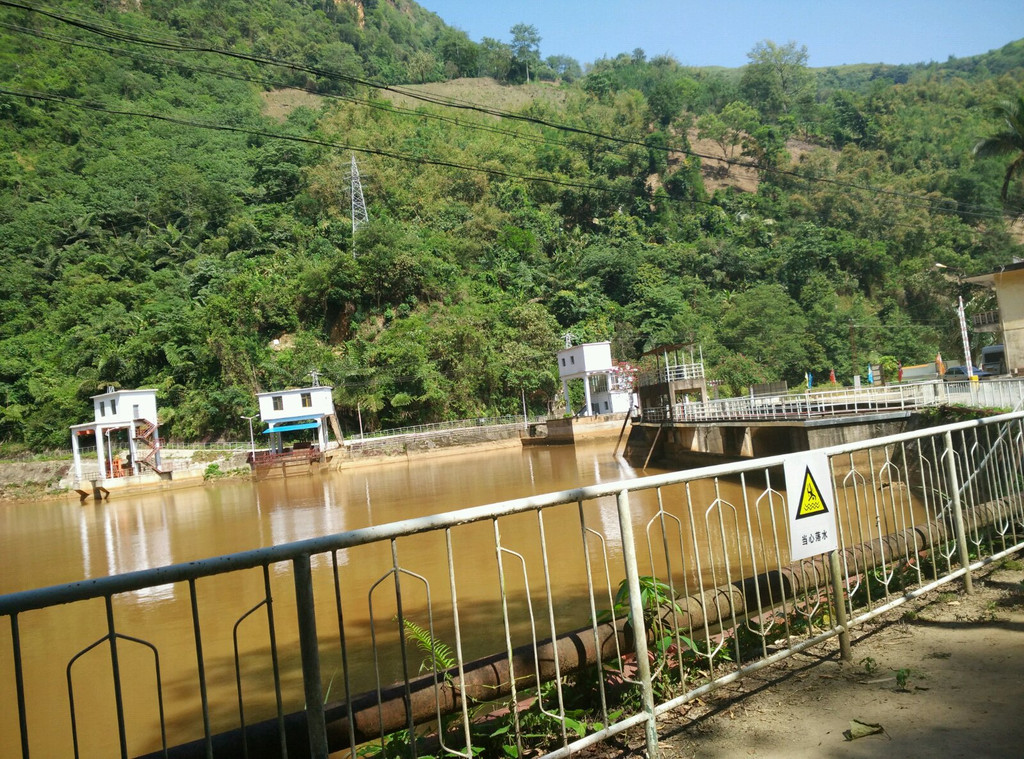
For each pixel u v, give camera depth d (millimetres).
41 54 98062
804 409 22781
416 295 62500
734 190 102375
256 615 10586
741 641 4008
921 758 2523
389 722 2639
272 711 6910
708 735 2955
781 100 123500
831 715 2986
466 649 7805
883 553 4188
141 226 75062
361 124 94625
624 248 76875
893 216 82375
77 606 12484
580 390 59656
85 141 89188
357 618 9844
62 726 7203
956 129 107625
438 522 2600
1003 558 5105
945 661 3398
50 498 42219
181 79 106375
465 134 103875
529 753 2936
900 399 18234
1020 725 2652
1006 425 5387
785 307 62219
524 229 78938
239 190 79688
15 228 70750
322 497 29297
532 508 2818
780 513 13633
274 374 52812
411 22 167875
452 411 55438
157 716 7195
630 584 2941
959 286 70500
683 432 27656
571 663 3049
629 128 102562
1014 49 168500
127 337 55656
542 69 155000
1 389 53469
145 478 40781
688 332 62062
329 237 68312
